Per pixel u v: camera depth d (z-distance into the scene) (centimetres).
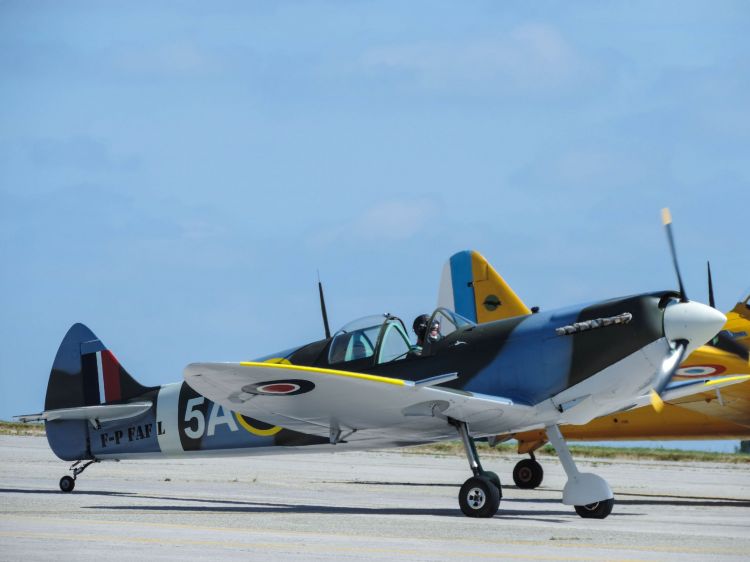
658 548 3219
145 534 3325
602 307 4431
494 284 7594
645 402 4984
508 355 4519
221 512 4256
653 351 4322
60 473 6738
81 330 5953
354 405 4369
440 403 4275
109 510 4281
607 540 3419
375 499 5225
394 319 4809
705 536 3622
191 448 5375
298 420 4628
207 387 4219
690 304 4350
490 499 4209
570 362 4397
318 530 3538
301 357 4962
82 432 5694
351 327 4872
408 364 4691
